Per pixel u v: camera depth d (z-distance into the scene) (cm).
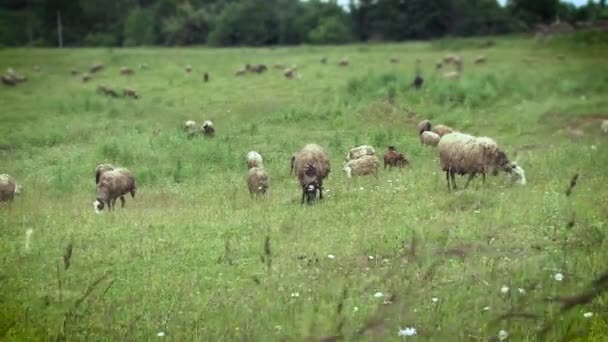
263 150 2291
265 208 1405
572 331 635
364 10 9269
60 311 804
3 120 2994
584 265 870
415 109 2972
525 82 3462
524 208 1250
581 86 3406
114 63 5419
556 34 6444
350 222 1238
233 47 8194
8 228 1295
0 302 841
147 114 3120
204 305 831
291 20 8919
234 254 1064
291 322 743
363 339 669
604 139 2281
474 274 870
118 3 10850
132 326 755
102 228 1273
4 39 9862
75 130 2714
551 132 2494
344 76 4147
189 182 1861
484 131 2581
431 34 9044
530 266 885
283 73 4394
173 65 5228
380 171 1827
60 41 9538
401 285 848
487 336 645
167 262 1032
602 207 1228
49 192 1783
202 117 3027
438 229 1118
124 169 1622
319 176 1479
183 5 9831
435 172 1767
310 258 1013
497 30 8956
